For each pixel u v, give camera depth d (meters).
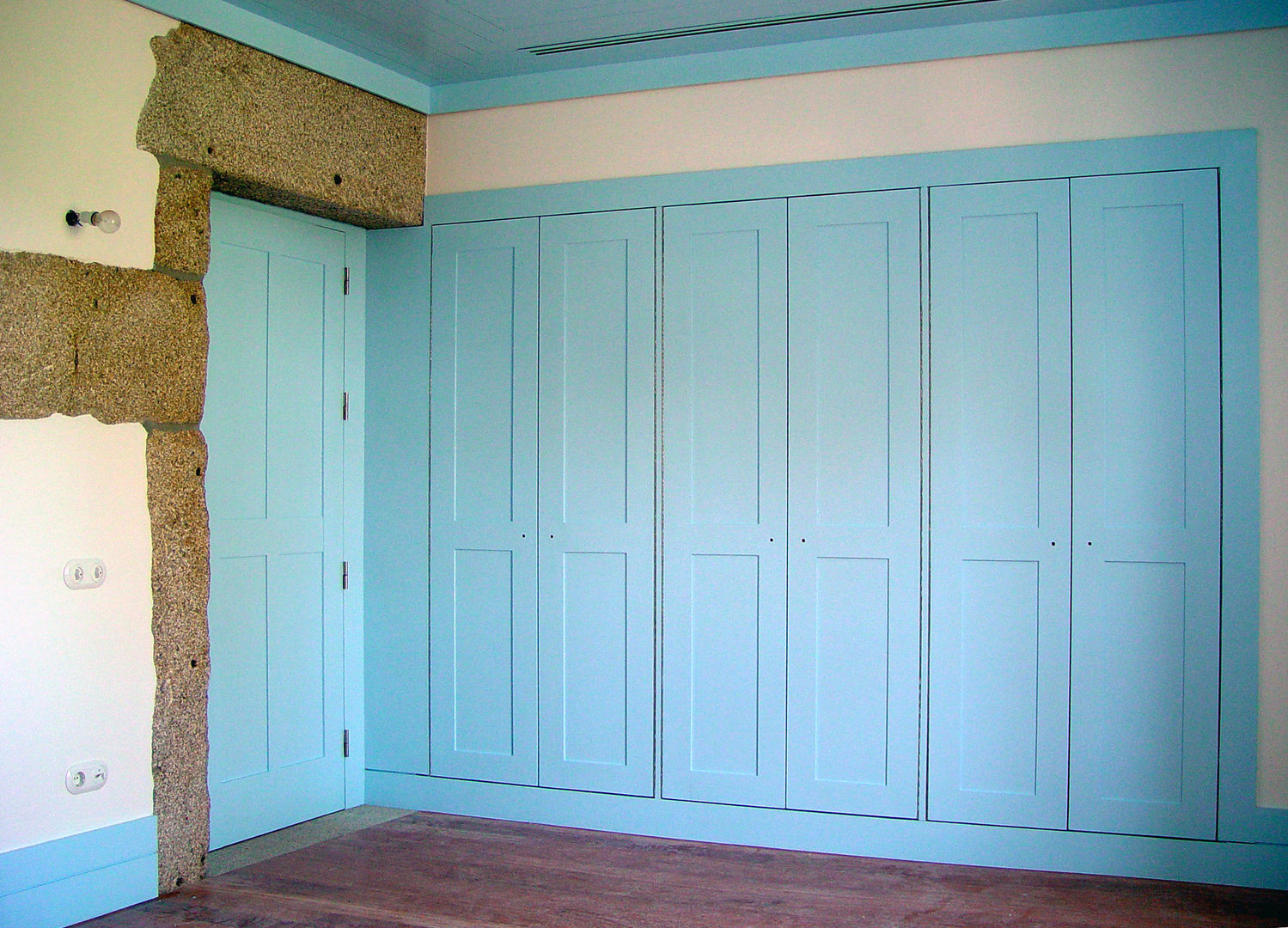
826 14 3.53
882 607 3.69
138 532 3.19
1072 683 3.51
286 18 3.58
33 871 2.85
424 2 3.43
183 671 3.32
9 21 2.81
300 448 4.03
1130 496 3.49
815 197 3.78
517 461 4.14
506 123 4.19
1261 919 3.08
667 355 3.94
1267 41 3.39
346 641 4.25
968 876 3.45
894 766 3.65
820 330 3.77
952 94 3.65
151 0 3.18
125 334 3.13
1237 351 3.41
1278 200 3.39
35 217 2.88
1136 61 3.49
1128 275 3.50
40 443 2.91
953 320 3.64
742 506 3.84
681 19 3.57
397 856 3.64
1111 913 3.12
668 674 3.91
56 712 2.94
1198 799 3.40
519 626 4.11
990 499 3.60
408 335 4.30
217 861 3.56
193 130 3.33
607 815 3.96
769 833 3.76
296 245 4.02
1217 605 3.40
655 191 3.96
